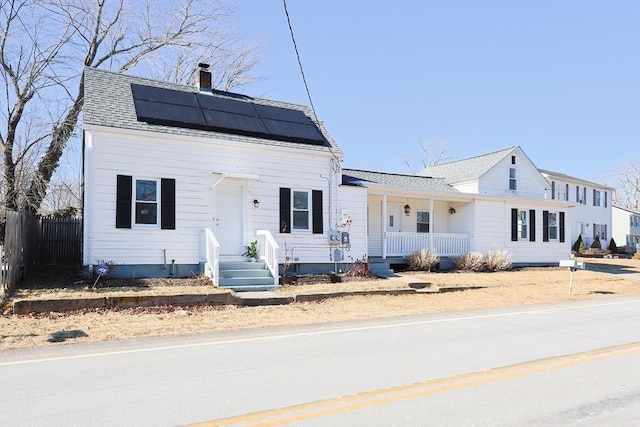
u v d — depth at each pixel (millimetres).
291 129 17438
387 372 6320
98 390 5453
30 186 21609
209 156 15273
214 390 5469
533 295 15969
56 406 4910
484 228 23094
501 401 5207
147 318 10180
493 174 25125
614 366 6828
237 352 7496
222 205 15508
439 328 9898
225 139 15422
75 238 18391
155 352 7457
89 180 13500
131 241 13984
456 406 5016
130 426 4379
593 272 24094
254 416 4641
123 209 13891
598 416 4805
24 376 6027
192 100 16469
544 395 5453
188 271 14750
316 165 17312
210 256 14000
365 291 14297
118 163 13898
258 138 16250
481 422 4578
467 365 6746
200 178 15086
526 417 4738
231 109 16984
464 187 25094
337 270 17500
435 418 4660
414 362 6891
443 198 21969
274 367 6551
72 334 8609
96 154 13633
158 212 14414
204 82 17500
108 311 10594
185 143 14891
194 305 11719
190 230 14844
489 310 12805
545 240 25266
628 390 5691
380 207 22141
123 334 8789
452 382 5875
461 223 23484
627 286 19797
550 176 38969
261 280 14367
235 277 14320
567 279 20547
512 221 24031
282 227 16391
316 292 13555
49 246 17938
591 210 43906
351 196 18172
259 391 5445
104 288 12227
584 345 8273
